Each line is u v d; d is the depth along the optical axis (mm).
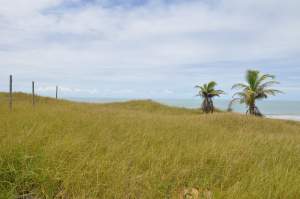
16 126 7797
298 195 4273
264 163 6066
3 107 13906
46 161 4953
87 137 7039
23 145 5633
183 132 9602
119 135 7859
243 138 9188
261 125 19484
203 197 4211
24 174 4367
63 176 4414
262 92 31594
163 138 7980
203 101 39219
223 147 7090
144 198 4121
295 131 20109
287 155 7422
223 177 5078
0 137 6363
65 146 5754
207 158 6012
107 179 4520
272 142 9258
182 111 37906
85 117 10852
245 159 6211
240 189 4270
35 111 12055
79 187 4188
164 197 4258
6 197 3854
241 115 21484
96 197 4078
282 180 4762
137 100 40500
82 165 4875
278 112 99875
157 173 4941
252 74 31453
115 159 5516
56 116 10414
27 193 4242
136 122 10977
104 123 9734
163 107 38750
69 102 27734
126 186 4336
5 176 4371
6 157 4891
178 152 6266
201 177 5059
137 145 6742
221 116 20453
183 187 4660
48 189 4133
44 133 7070
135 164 5422
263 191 4270
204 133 10023
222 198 4074
